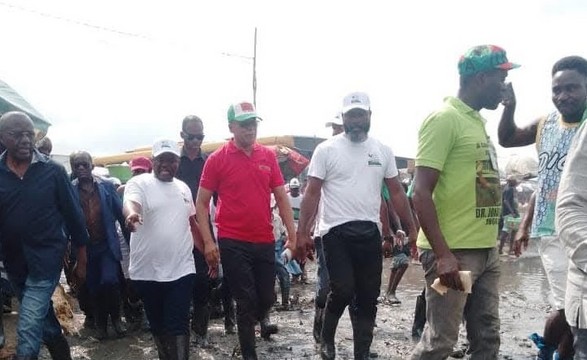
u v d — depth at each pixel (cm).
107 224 660
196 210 530
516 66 375
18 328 455
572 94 422
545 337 454
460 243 371
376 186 521
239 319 517
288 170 1739
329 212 514
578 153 291
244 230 519
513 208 1675
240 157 525
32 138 464
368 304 522
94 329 708
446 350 370
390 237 677
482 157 375
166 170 520
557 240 437
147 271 509
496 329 384
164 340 513
